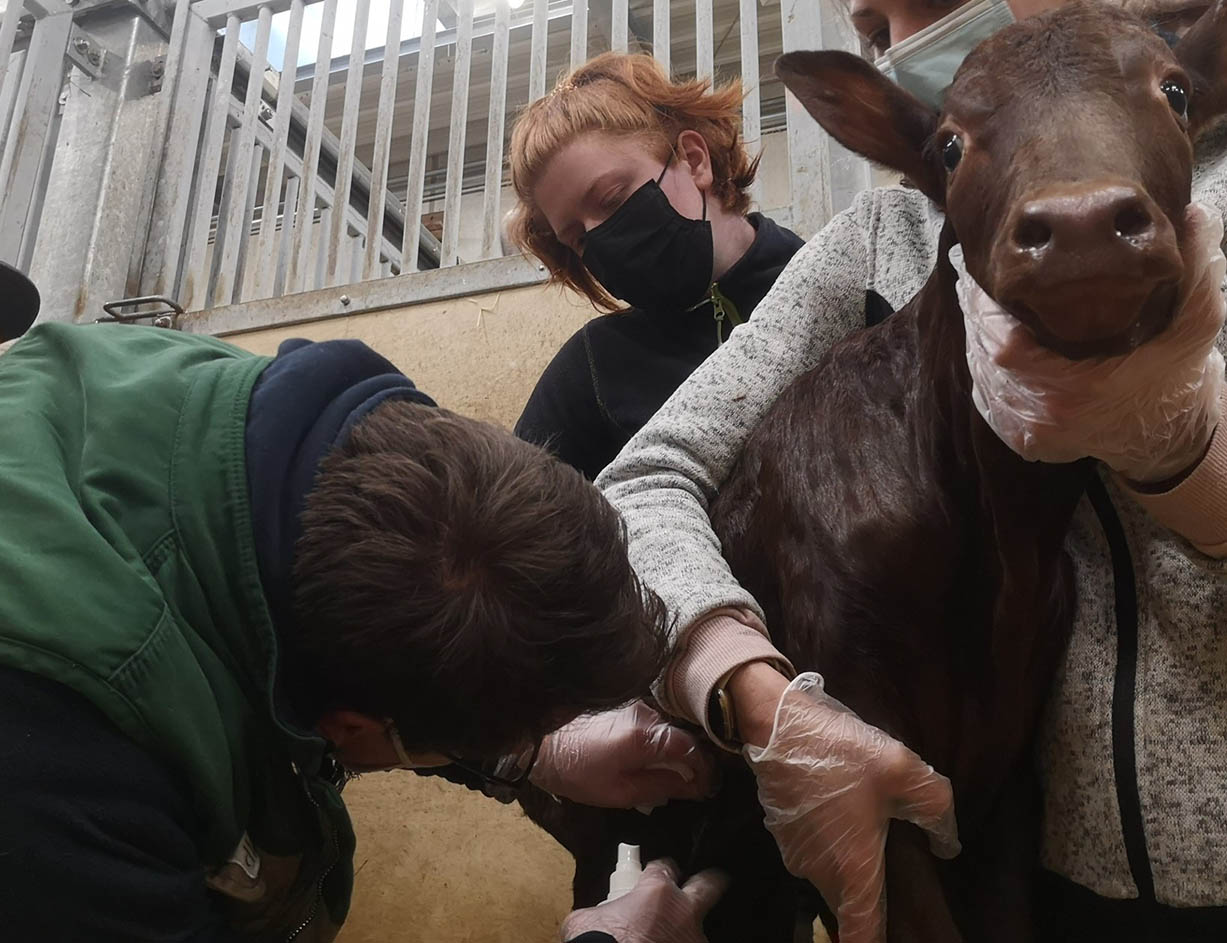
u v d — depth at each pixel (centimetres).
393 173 500
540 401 173
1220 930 79
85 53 357
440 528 75
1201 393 72
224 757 74
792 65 100
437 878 226
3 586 66
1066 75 69
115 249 332
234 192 338
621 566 83
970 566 92
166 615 71
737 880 117
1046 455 74
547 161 161
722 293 162
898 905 89
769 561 107
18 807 61
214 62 367
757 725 88
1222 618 81
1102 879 86
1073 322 60
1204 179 88
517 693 77
